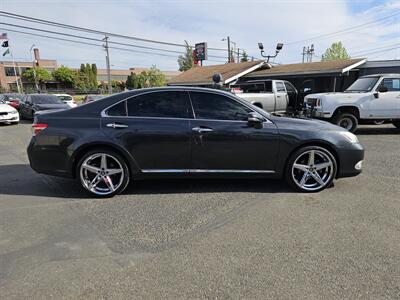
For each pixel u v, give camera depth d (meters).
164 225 3.64
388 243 3.15
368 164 6.29
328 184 4.67
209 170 4.57
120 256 2.99
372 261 2.84
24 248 3.14
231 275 2.67
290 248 3.08
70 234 3.44
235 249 3.08
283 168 4.62
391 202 4.24
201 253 3.02
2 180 5.45
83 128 4.41
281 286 2.52
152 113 4.51
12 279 2.64
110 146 4.43
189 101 4.56
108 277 2.67
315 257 2.92
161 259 2.93
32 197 4.59
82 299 2.40
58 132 4.41
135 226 3.62
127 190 4.83
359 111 9.91
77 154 4.44
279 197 4.46
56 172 4.52
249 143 4.50
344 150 4.57
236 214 3.91
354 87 10.62
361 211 3.95
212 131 4.45
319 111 10.11
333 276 2.64
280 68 22.11
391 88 9.98
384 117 9.92
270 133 4.50
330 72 17.95
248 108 4.59
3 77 72.81
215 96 4.59
